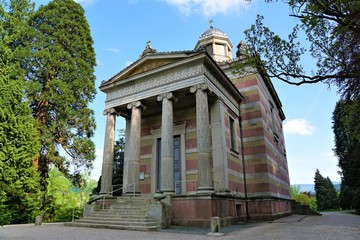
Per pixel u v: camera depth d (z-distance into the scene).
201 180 14.27
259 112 21.27
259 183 19.61
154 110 21.69
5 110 19.45
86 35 28.00
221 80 18.84
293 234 10.41
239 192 18.67
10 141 19.16
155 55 18.44
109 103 20.12
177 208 14.11
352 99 10.87
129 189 16.77
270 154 21.78
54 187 30.70
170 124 16.59
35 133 20.67
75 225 14.95
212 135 17.83
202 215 13.27
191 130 19.61
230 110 19.89
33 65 22.89
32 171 19.66
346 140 42.56
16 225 16.80
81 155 23.91
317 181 75.81
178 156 19.70
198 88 16.17
